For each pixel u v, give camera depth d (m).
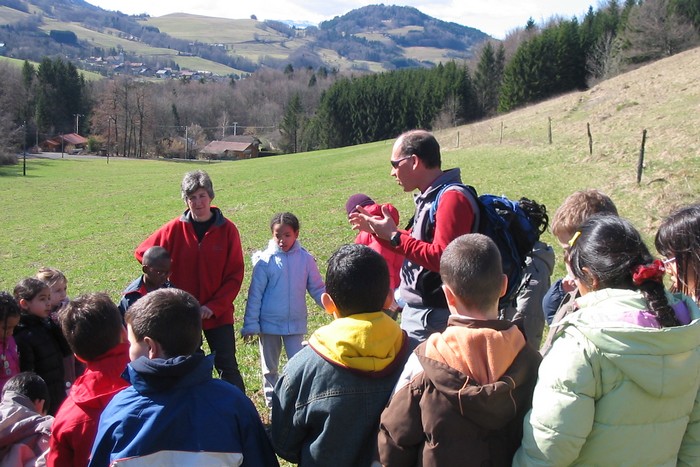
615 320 2.76
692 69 48.44
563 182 25.25
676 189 18.89
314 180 44.38
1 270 23.86
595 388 2.69
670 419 2.75
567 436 2.65
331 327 3.32
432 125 101.50
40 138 127.56
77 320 3.69
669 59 57.19
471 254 3.08
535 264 5.42
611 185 21.72
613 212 4.27
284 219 6.90
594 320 2.79
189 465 3.10
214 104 154.62
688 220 3.32
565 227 4.29
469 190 4.41
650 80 49.72
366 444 3.26
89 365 3.77
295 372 3.34
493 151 41.97
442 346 2.94
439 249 4.11
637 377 2.62
